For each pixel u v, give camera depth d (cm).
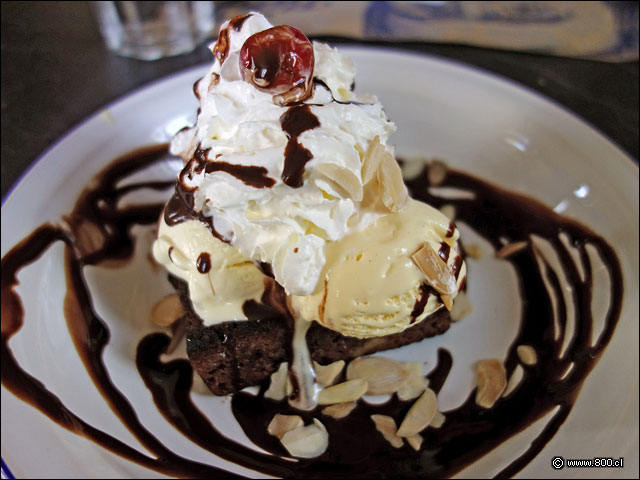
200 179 17
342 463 18
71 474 18
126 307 22
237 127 17
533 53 30
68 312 22
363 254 18
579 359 20
